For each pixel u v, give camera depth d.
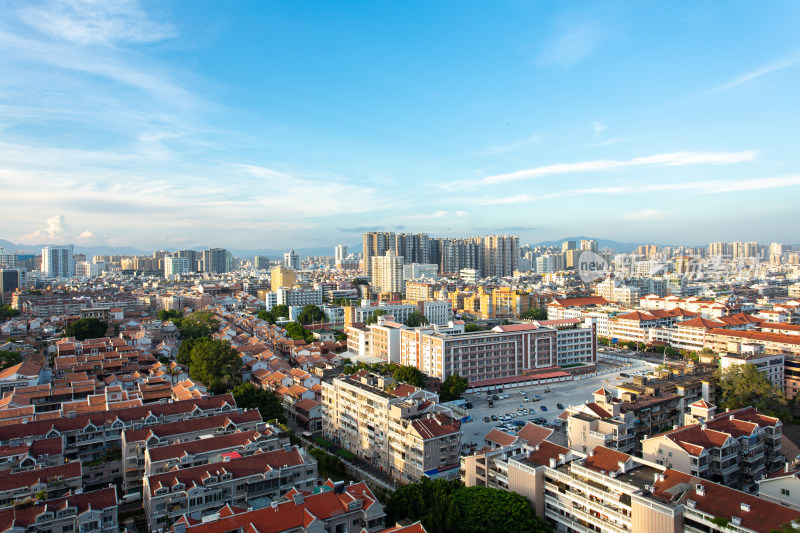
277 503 98.00
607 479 99.50
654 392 170.12
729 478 120.44
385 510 113.19
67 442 145.62
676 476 98.19
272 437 135.50
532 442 135.88
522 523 99.94
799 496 100.88
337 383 179.25
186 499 108.38
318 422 194.62
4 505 105.69
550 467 110.25
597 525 99.62
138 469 135.38
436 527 99.81
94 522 100.50
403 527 89.81
